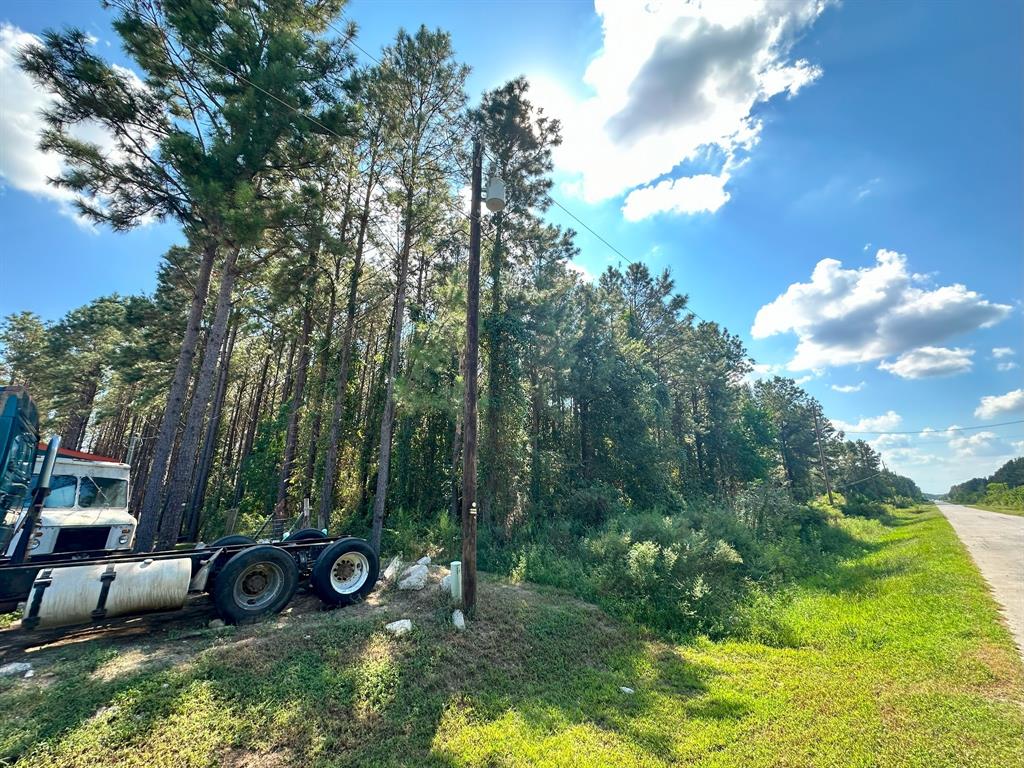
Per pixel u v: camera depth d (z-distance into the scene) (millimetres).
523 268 21750
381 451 13766
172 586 5672
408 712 4664
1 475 5742
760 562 12930
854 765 3945
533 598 8961
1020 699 5062
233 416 35125
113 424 40000
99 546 7727
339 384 16688
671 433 29438
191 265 21594
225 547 6613
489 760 4000
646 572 9641
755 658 7109
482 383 16984
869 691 5539
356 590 7414
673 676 6250
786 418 52219
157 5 10867
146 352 23297
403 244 16156
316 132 11875
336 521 16688
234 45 10820
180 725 3896
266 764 3664
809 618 9125
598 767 3943
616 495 19234
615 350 23141
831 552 19234
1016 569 12477
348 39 13211
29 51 9742
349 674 5051
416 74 14555
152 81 11062
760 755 4172
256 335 27562
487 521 14922
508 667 6023
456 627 6703
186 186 10492
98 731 3715
